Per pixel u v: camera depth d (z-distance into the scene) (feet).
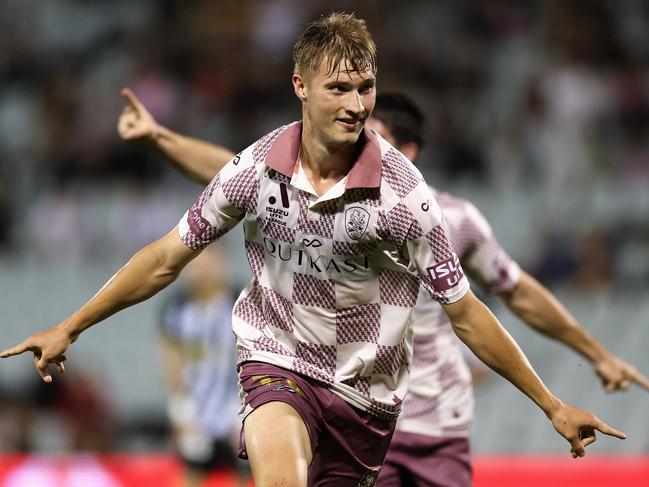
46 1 179.52
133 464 82.43
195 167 53.83
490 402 104.78
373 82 38.86
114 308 41.70
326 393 42.09
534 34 165.37
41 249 142.00
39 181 151.84
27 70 169.89
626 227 129.59
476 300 40.75
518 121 152.46
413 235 39.70
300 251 40.55
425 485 53.47
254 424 40.27
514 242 128.26
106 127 157.07
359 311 41.39
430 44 163.84
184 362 87.56
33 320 122.31
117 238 139.64
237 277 119.14
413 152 53.62
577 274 124.67
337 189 39.40
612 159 148.97
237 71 164.35
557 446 101.50
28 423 104.47
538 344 107.76
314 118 38.86
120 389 112.06
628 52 162.30
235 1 171.01
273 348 42.19
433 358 53.06
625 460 83.97
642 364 108.37
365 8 167.02
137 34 172.35
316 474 44.50
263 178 40.11
